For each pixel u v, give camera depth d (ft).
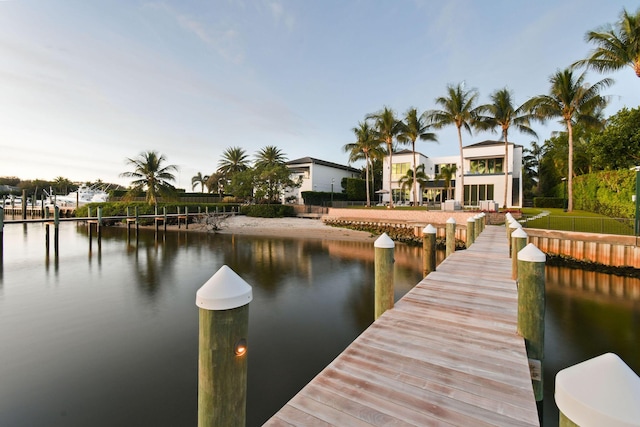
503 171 102.73
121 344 21.71
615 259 42.78
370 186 148.97
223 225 100.99
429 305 16.48
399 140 107.34
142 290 34.83
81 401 15.49
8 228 101.09
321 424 7.90
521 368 10.50
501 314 15.20
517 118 88.79
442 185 117.19
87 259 52.80
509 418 8.10
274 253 58.44
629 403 2.57
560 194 115.44
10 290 34.68
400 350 11.76
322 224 99.45
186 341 22.27
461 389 9.37
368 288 35.76
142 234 88.12
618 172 58.29
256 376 17.98
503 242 38.99
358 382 9.75
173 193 108.37
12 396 15.85
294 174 139.64
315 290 34.99
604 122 80.79
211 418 5.63
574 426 2.83
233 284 5.81
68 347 21.20
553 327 25.21
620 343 22.44
